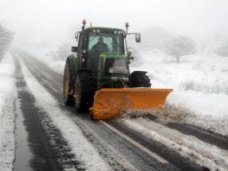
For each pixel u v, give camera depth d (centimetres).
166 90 754
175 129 653
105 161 470
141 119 732
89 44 874
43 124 687
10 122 691
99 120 735
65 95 945
